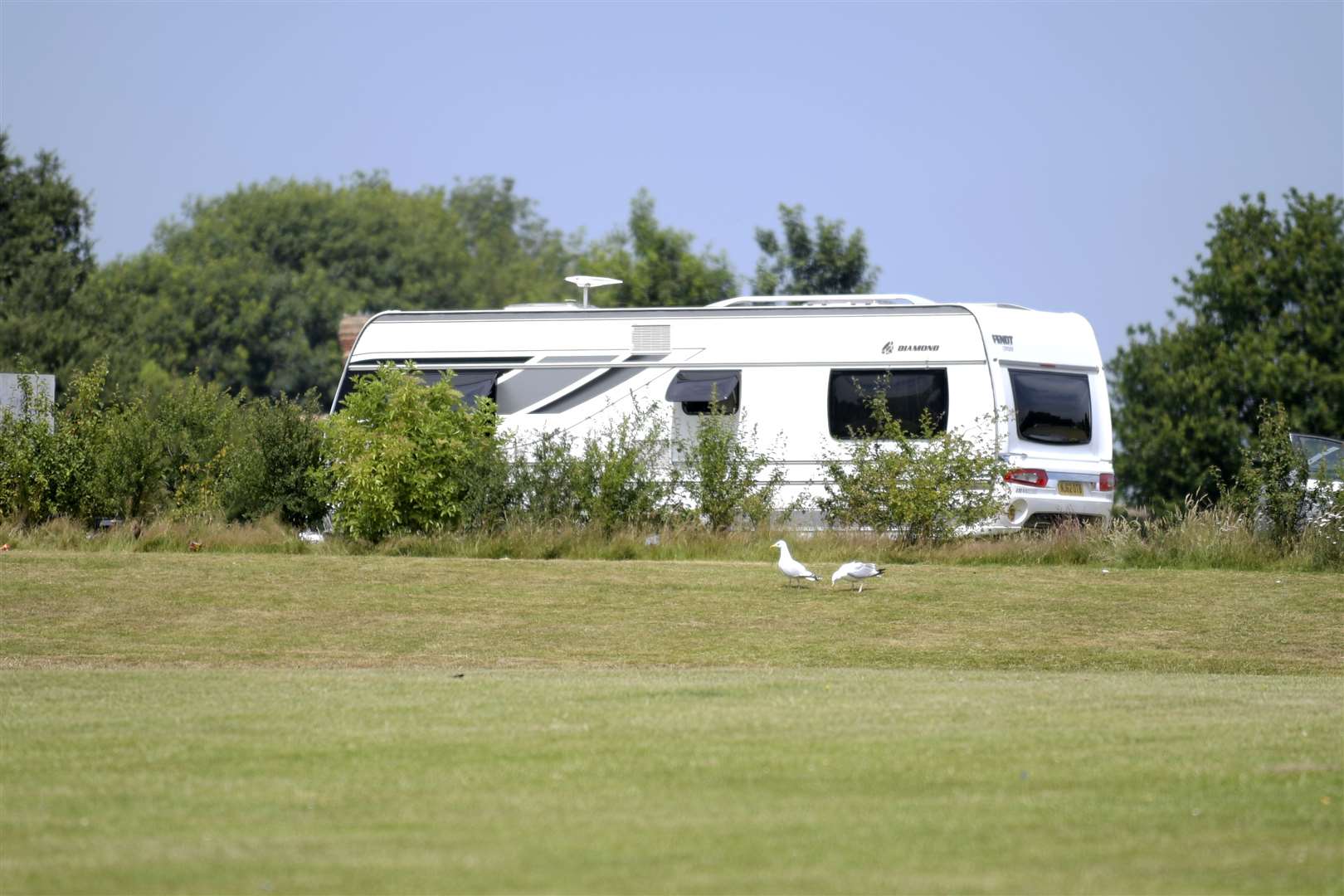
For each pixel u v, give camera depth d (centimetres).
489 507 7662
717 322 8456
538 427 8644
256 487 7881
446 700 3994
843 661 5234
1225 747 3294
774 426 8294
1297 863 2445
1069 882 2348
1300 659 5275
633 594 6216
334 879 2350
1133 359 14575
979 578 6556
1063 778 2995
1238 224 14562
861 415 8181
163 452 8200
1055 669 5159
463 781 2992
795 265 16838
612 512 7669
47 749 3300
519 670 4962
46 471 7869
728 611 5944
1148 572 6750
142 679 4497
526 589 6294
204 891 2300
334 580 6425
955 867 2422
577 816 2727
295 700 4000
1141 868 2419
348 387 8950
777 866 2420
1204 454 13988
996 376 8006
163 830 2644
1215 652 5359
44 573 6450
